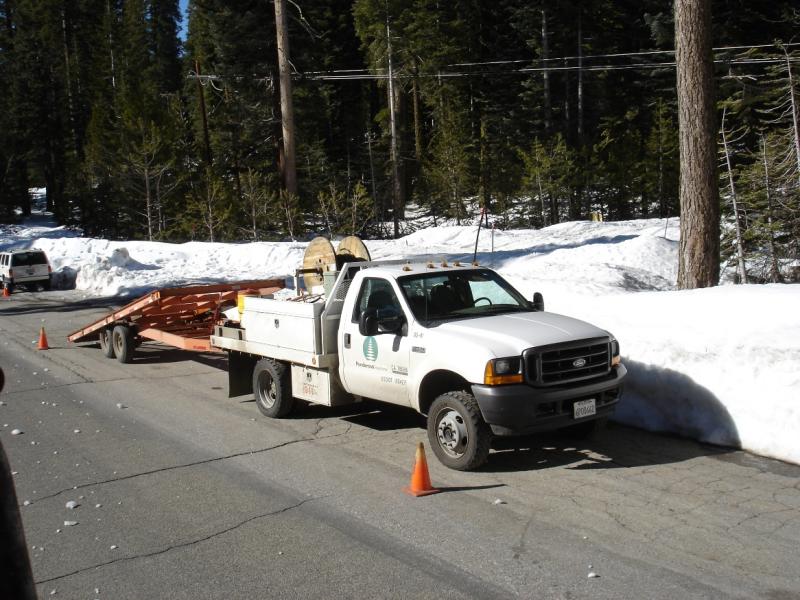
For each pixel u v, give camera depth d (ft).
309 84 129.39
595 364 22.09
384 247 97.30
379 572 15.40
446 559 15.88
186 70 190.90
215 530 17.98
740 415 23.04
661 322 30.45
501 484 20.51
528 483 20.52
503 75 159.74
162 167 124.36
